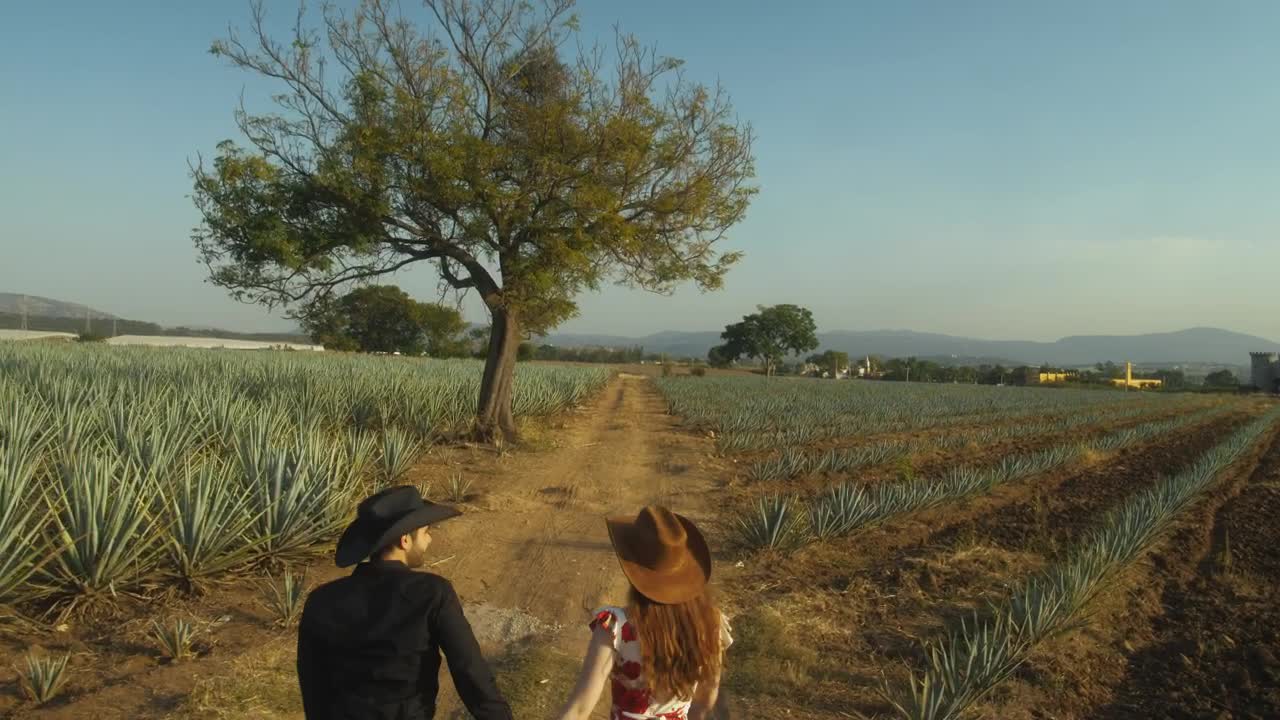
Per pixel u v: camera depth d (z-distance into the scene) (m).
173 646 5.72
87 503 6.50
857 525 10.41
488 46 15.40
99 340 77.00
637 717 2.69
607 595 7.88
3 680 5.25
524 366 55.72
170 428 10.70
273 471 8.45
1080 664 6.29
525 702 5.46
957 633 6.88
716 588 8.12
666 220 16.11
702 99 15.59
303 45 14.31
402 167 14.70
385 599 2.80
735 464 16.84
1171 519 11.63
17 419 10.26
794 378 87.25
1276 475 17.92
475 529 10.12
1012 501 13.40
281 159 14.88
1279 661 6.55
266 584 7.38
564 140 14.80
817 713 5.41
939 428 27.50
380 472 11.91
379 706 2.71
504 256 16.00
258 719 4.94
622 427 23.59
